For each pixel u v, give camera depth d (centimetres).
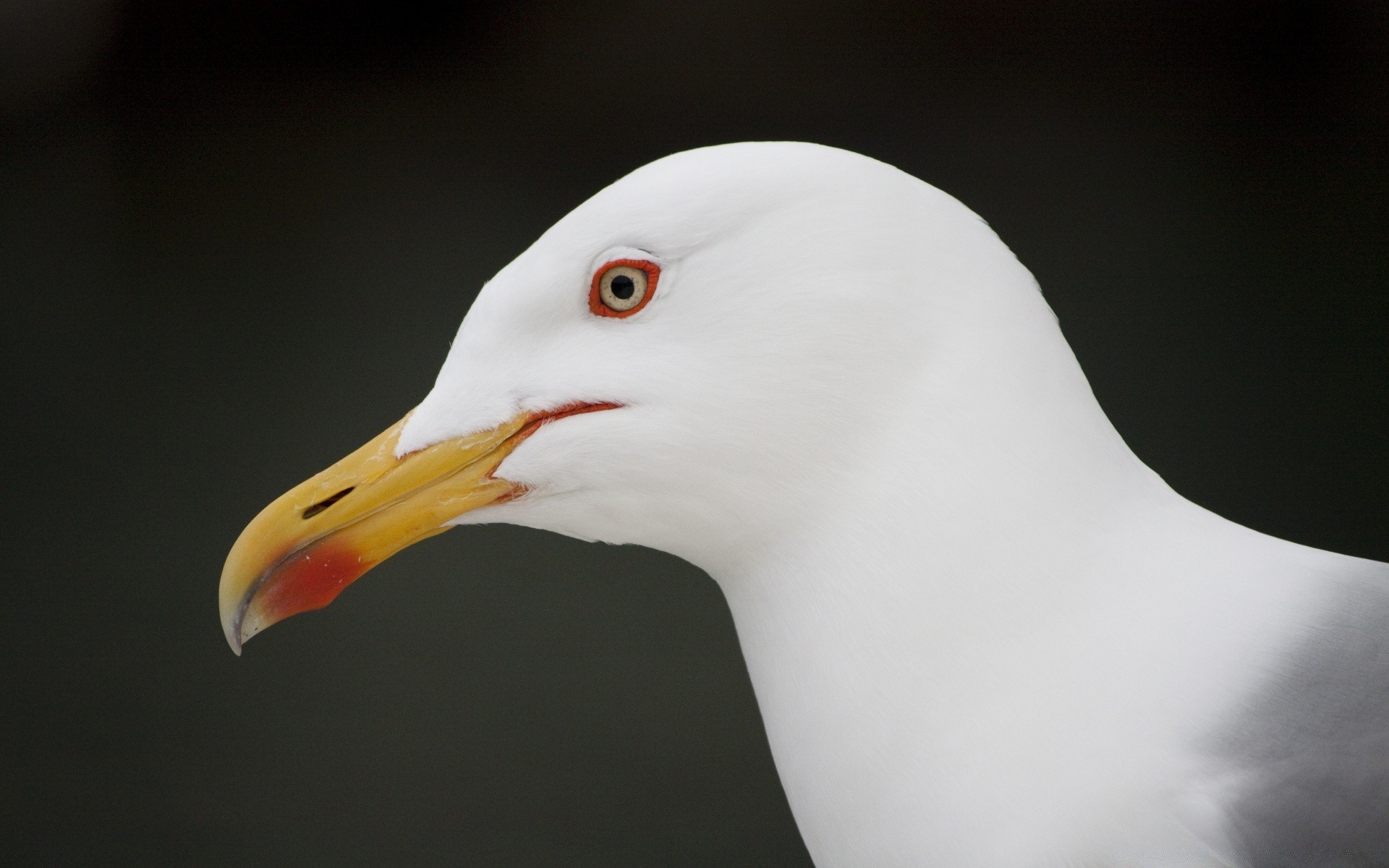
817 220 248
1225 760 245
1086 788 245
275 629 372
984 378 247
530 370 249
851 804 247
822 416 248
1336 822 245
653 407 248
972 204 546
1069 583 246
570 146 613
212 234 572
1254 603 246
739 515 248
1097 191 554
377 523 250
